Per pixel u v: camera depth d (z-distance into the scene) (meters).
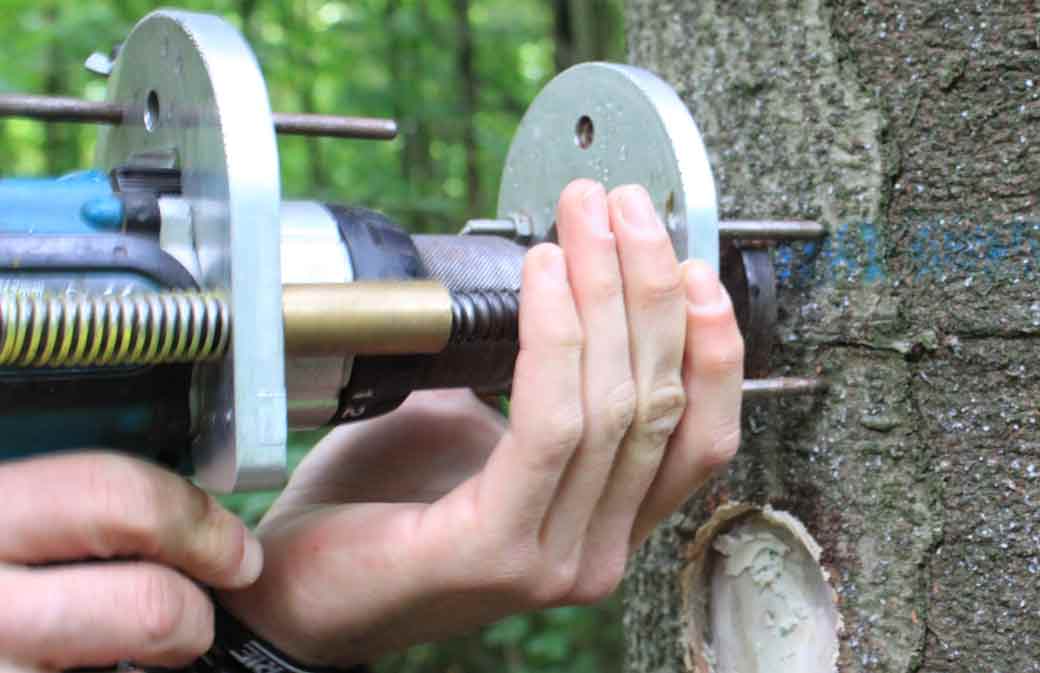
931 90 0.80
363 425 0.90
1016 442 0.77
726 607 0.96
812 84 0.86
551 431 0.60
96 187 0.61
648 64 1.05
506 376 0.71
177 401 0.60
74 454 0.58
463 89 3.30
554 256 0.61
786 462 0.88
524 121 0.87
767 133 0.90
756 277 0.84
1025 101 0.77
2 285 0.53
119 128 0.71
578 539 0.67
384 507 0.72
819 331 0.85
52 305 0.51
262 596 0.75
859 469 0.84
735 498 0.92
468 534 0.64
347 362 0.64
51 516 0.57
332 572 0.71
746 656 0.94
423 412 0.90
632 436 0.65
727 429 0.68
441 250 0.73
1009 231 0.77
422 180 3.35
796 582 0.90
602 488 0.65
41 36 2.95
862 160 0.83
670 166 0.72
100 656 0.58
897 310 0.81
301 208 0.66
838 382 0.85
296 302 0.57
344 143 3.31
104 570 0.58
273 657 0.76
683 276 0.66
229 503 1.97
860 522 0.84
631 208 0.63
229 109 0.54
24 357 0.52
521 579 0.66
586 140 0.81
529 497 0.62
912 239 0.81
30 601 0.56
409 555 0.67
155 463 0.61
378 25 3.22
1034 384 0.77
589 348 0.62
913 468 0.81
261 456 0.53
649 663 1.02
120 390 0.57
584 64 0.80
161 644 0.59
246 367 0.53
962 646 0.80
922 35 0.81
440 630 0.73
